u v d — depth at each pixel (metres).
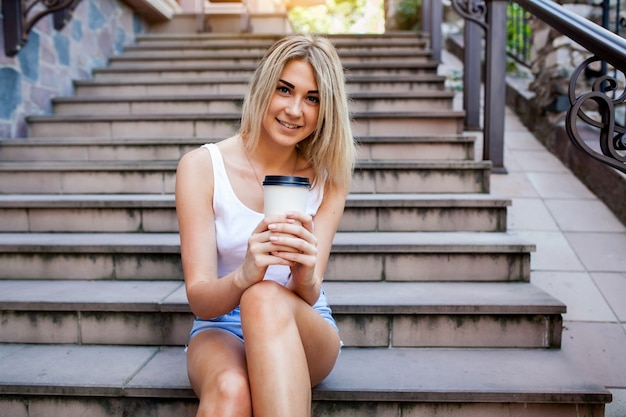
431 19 5.48
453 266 2.25
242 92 4.25
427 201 2.53
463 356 1.86
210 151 1.51
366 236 2.44
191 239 1.42
